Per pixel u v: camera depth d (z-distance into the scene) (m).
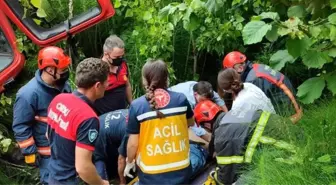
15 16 4.90
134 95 5.77
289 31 3.09
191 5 4.58
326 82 3.50
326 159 3.17
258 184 3.15
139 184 3.60
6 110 5.11
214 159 4.40
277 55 3.59
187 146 3.54
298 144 3.41
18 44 5.04
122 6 6.14
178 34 6.08
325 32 3.18
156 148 3.45
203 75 6.31
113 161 4.61
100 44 6.29
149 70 3.39
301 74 5.62
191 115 3.61
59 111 3.31
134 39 5.90
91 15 5.03
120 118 4.40
